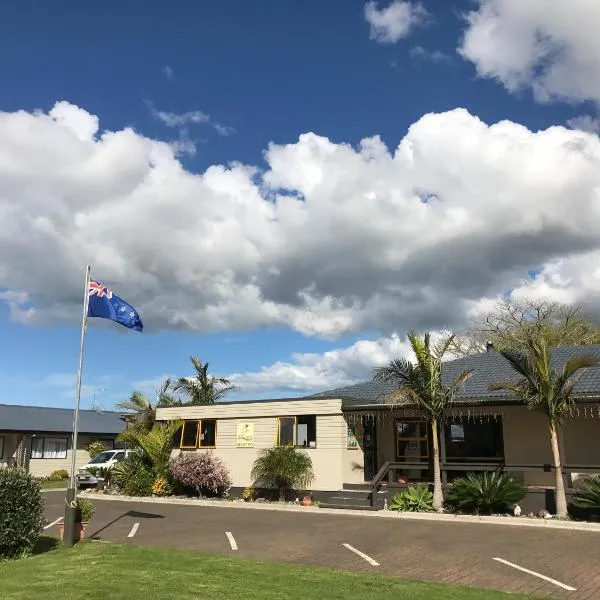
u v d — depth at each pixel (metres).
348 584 9.46
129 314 14.93
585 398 17.75
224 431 24.97
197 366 37.28
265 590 8.90
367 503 19.61
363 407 21.52
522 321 45.12
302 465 21.77
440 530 15.07
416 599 8.59
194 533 15.46
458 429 21.92
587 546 12.71
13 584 9.18
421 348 18.17
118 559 11.35
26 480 12.12
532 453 20.17
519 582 9.97
